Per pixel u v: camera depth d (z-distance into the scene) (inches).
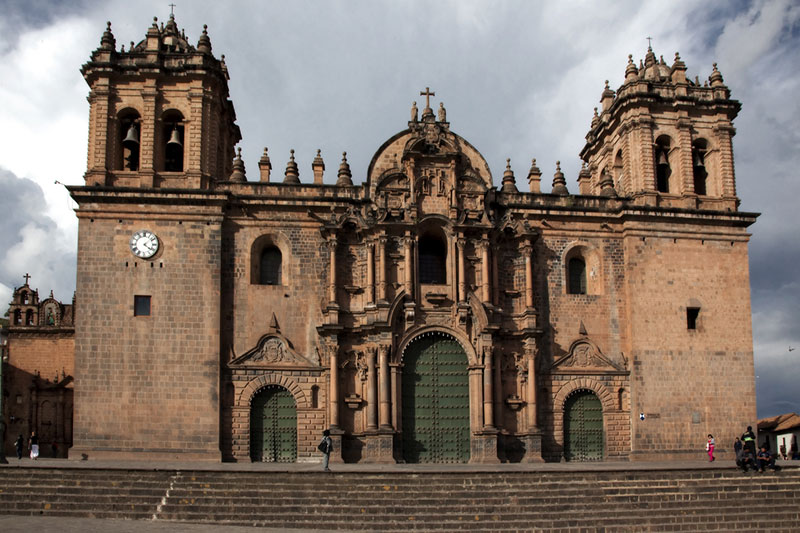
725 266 2338.8
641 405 2218.3
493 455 2107.5
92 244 2114.9
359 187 2299.5
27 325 2886.3
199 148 2222.0
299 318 2193.7
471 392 2161.7
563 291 2295.8
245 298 2177.7
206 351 2092.8
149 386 2059.5
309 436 2133.4
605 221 2340.1
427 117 2329.0
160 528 1318.9
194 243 2148.1
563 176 2447.1
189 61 2268.7
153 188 2149.4
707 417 2242.9
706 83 2503.7
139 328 2085.4
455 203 2260.1
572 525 1476.4
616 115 2500.0
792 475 1761.8
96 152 2191.2
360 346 2180.1
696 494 1633.9
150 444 2036.2
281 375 2151.8
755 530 1529.3
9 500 1483.8
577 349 2262.6
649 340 2256.4
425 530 1427.2
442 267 2301.9
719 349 2285.9
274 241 2242.9
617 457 2220.7
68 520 1385.3
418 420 2158.0
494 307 2214.6
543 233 2324.1
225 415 2107.5
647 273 2294.5
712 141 2447.1
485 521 1459.2
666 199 2386.8
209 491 1531.7
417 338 2188.7
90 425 2027.6
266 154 2368.4
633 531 1489.9
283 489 1561.3
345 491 1556.3
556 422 2214.6
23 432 2758.4
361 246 2250.2
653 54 2578.7
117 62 2252.7
